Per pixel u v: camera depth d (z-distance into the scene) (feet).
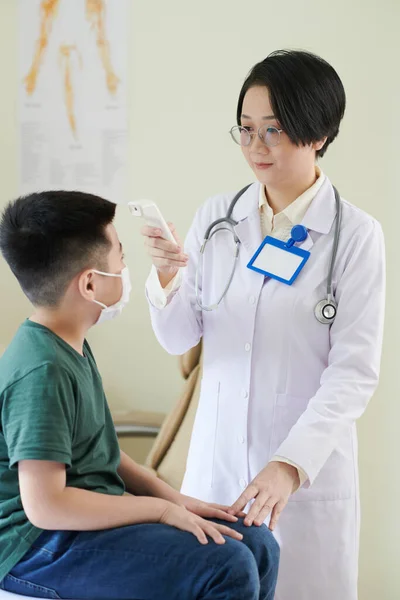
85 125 9.74
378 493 8.84
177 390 9.84
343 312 5.53
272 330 5.61
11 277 10.07
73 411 4.12
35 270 4.34
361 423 8.81
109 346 9.96
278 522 5.62
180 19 9.30
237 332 5.72
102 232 4.45
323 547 5.69
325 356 5.65
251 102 5.28
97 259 4.42
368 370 5.47
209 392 5.88
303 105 5.15
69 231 4.33
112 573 4.04
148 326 9.82
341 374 5.44
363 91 8.68
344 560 5.76
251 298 5.67
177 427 8.71
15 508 4.14
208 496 5.81
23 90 9.85
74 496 4.04
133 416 9.56
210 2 9.18
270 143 5.28
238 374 5.71
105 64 9.59
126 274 4.64
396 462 8.75
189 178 9.51
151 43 9.43
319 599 5.72
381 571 8.91
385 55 8.58
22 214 4.40
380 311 5.56
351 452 5.82
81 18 9.59
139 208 5.10
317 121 5.26
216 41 9.22
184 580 3.98
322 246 5.66
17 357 4.11
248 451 5.67
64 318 4.42
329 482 5.69
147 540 4.08
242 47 9.14
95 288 4.45
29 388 3.99
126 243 9.75
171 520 4.24
